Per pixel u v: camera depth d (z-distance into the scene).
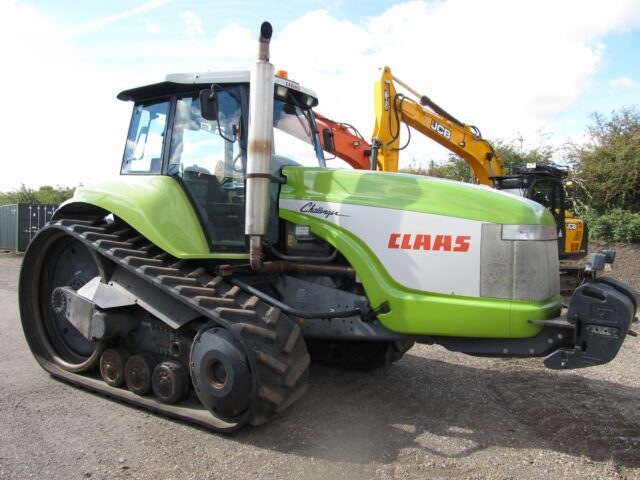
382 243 3.66
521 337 3.31
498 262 3.36
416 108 8.20
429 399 4.23
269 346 3.34
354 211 3.78
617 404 4.16
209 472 2.92
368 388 4.45
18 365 4.84
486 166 9.55
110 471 2.90
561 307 3.50
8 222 18.20
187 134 4.13
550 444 3.42
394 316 3.58
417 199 3.66
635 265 12.61
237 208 3.91
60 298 4.43
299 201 4.00
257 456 3.13
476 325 3.37
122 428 3.49
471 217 3.46
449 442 3.42
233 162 3.93
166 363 3.75
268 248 4.01
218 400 3.30
